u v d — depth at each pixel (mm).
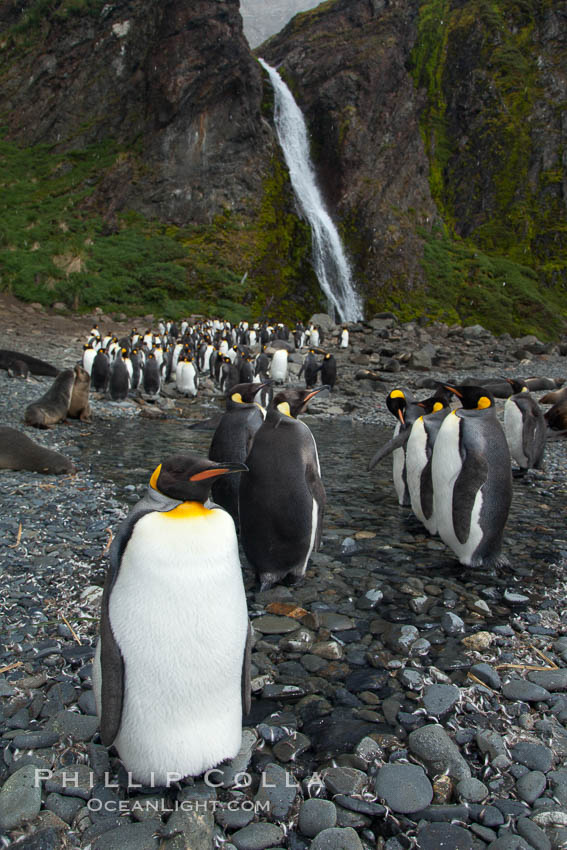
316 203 41188
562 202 49625
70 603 4105
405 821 2416
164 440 10336
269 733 2891
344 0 50938
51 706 3010
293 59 47500
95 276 31266
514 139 51250
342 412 14625
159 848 2238
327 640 3809
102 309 30094
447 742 2768
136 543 2328
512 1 56812
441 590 4594
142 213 36594
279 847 2293
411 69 55125
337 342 28203
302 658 3588
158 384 16125
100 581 4473
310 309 35469
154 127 37812
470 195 51094
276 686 3281
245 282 34094
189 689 2361
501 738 2857
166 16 37500
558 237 48219
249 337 27812
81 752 2709
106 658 2336
